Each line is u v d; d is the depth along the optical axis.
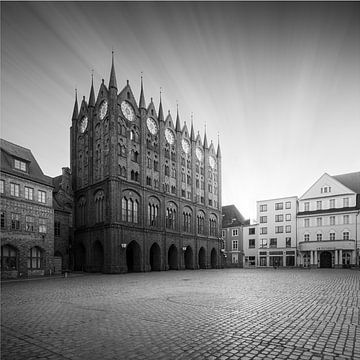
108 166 55.06
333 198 77.56
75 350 8.74
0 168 39.84
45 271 44.81
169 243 65.00
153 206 62.78
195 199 75.19
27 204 43.00
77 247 59.56
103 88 59.53
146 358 8.05
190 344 9.15
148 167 62.78
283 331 10.50
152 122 65.62
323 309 14.53
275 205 85.06
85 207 59.53
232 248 92.81
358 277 37.38
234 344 9.12
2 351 8.77
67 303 16.91
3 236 39.25
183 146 74.31
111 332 10.55
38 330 10.94
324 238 76.94
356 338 9.59
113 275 45.75
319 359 7.87
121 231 53.62
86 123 62.75
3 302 17.56
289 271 57.03
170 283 29.97
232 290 23.11
